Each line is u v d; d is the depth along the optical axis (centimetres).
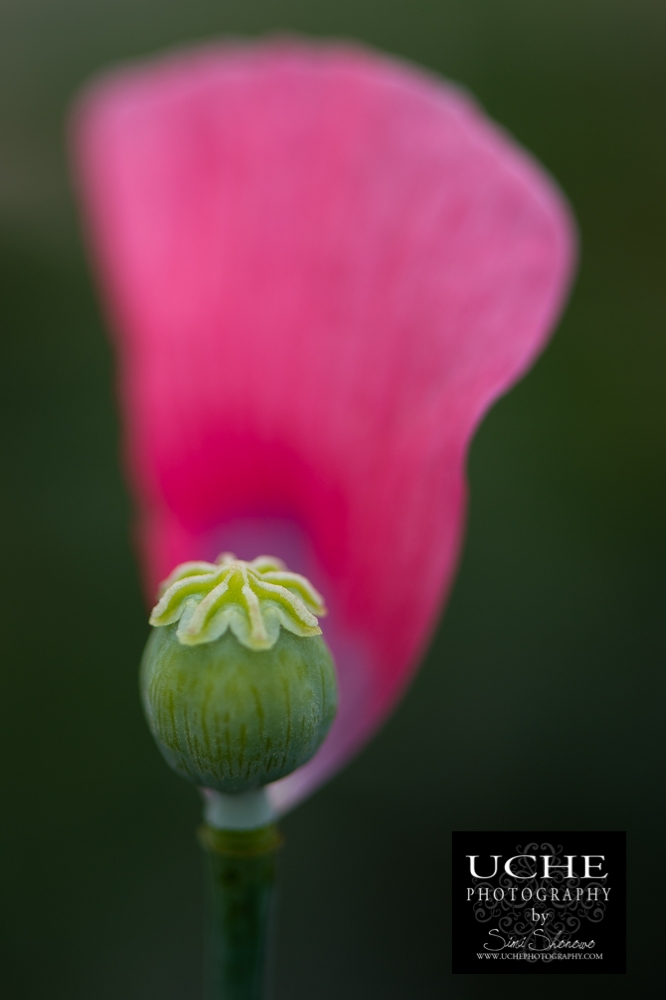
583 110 81
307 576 33
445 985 74
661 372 76
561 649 74
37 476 76
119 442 77
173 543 34
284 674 32
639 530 74
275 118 33
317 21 83
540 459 74
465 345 32
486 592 74
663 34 81
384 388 32
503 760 74
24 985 71
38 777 73
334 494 33
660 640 74
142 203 34
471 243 32
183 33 85
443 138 32
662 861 72
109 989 71
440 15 81
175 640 32
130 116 34
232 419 33
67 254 81
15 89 84
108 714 74
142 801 74
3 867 72
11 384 77
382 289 32
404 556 32
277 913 74
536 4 81
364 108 33
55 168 83
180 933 72
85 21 85
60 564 75
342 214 32
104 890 73
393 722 74
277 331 33
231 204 33
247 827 33
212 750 32
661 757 73
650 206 79
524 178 32
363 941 74
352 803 75
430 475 32
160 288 34
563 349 76
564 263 31
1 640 74
